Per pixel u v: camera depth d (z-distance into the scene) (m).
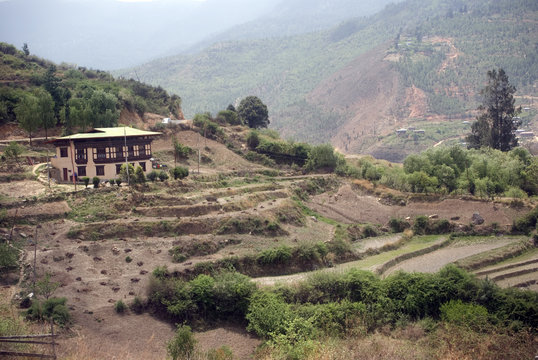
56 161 92.75
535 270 72.06
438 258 79.44
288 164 129.50
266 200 93.88
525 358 47.75
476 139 156.12
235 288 59.53
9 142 108.94
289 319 54.69
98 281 60.31
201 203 84.50
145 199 81.81
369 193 109.88
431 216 96.62
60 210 74.25
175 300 57.56
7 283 57.25
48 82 132.75
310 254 74.06
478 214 94.69
